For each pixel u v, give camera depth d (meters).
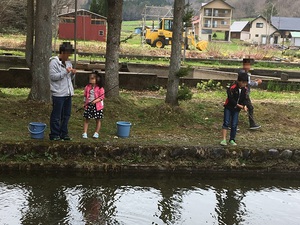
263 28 63.91
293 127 8.65
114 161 6.34
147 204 5.42
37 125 6.37
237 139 7.44
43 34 7.98
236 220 5.13
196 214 5.23
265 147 6.92
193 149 6.62
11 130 6.83
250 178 6.61
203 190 6.04
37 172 6.04
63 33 36.19
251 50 30.09
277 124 8.80
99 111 6.71
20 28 34.12
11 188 5.58
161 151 6.52
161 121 8.21
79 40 35.72
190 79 13.03
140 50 25.27
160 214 5.16
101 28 37.12
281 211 5.49
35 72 8.12
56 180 5.96
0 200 5.17
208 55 25.95
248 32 65.62
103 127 7.53
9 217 4.75
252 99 11.23
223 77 15.23
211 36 53.97
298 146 7.11
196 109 9.22
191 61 22.72
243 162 6.71
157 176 6.36
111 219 4.91
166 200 5.59
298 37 59.56
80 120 7.77
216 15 57.00
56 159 6.16
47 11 7.93
